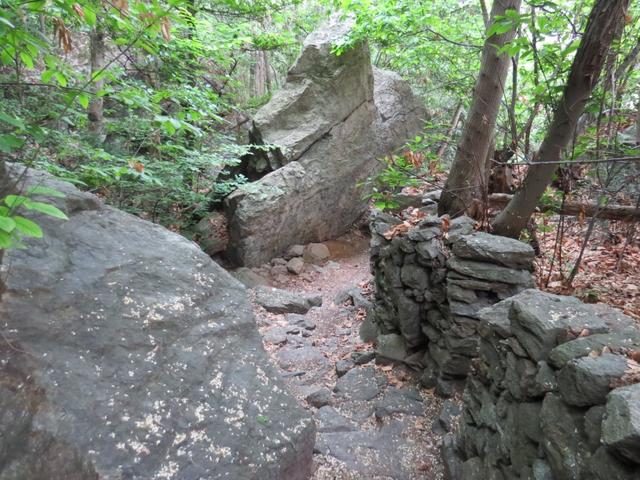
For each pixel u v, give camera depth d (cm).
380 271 520
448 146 919
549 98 371
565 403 168
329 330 603
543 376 187
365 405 390
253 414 225
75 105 554
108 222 262
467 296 357
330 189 962
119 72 578
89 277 227
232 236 842
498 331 244
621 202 428
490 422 238
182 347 229
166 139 723
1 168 224
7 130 261
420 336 433
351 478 285
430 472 293
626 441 123
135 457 184
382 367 447
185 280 256
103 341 209
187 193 721
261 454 214
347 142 977
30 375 183
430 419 353
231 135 1058
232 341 249
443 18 809
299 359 495
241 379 236
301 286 801
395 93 1114
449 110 1273
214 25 818
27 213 229
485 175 499
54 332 200
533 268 391
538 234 566
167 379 214
